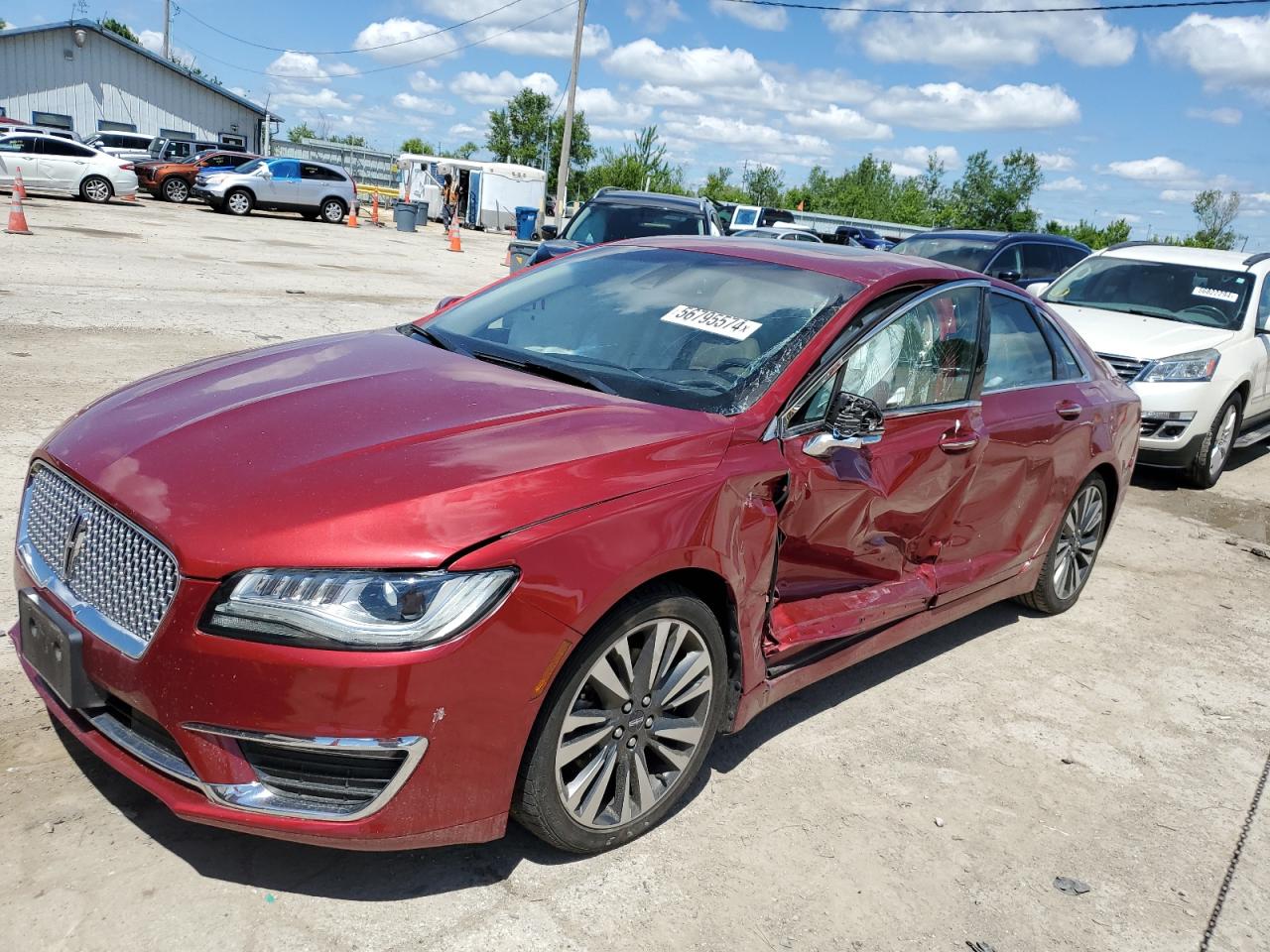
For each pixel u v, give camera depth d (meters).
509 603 2.37
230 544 2.29
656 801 2.96
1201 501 8.36
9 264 12.49
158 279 12.91
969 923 2.83
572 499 2.56
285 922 2.46
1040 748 3.91
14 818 2.68
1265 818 3.61
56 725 3.12
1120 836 3.38
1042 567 5.00
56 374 7.38
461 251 25.86
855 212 73.50
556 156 89.38
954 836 3.24
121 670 2.39
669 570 2.71
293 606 2.25
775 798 3.30
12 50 41.00
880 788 3.46
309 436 2.69
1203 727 4.28
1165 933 2.91
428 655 2.28
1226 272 9.27
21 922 2.34
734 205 37.84
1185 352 8.25
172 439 2.70
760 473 3.02
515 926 2.55
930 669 4.51
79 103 42.81
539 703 2.48
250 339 9.54
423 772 2.36
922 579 4.02
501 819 2.54
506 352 3.58
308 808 2.36
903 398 3.71
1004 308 4.49
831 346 3.42
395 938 2.46
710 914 2.70
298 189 29.33
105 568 2.50
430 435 2.72
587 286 4.02
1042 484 4.61
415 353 3.53
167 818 2.77
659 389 3.28
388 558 2.29
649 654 2.79
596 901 2.69
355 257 20.05
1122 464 5.33
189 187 30.52
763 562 3.05
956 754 3.77
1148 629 5.36
